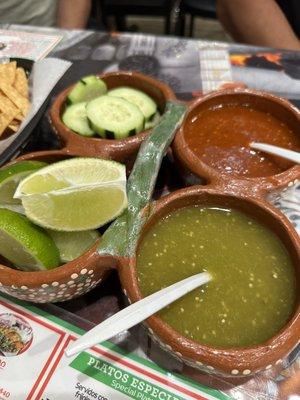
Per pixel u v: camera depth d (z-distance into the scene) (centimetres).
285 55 38
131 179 23
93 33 41
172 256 21
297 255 20
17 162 23
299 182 25
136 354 21
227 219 23
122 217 21
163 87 29
